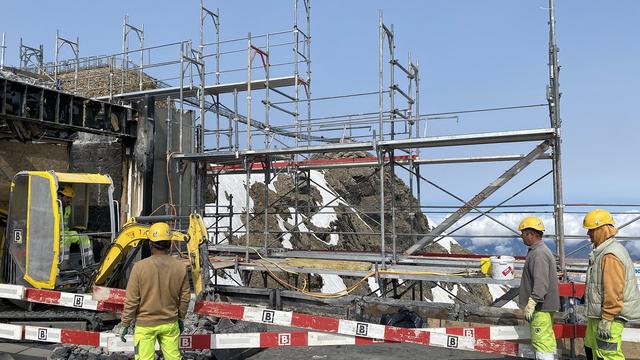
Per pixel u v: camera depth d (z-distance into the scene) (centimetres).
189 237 822
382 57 1019
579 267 997
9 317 855
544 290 531
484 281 845
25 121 1109
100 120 1262
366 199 3947
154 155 1368
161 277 507
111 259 841
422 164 1293
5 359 721
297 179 1544
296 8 1363
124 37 2045
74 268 899
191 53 1473
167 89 1510
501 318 745
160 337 516
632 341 662
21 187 875
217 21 1514
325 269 1006
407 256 1060
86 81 2117
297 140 1322
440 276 882
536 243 555
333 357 744
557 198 879
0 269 921
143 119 1330
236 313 657
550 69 873
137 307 505
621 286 472
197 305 668
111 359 688
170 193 1305
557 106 869
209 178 1869
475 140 940
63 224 846
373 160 1366
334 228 3478
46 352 779
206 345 627
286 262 1109
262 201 3105
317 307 886
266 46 1389
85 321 866
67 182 873
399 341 620
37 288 831
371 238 3806
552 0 867
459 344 614
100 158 1386
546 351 552
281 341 635
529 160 915
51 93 1149
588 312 509
